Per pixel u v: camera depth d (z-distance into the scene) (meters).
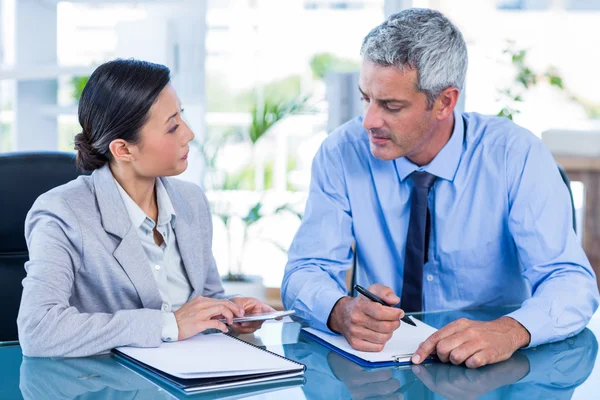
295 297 1.57
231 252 3.69
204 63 3.32
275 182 3.89
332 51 3.69
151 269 1.50
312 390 1.08
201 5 3.29
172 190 1.59
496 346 1.24
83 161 1.50
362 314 1.27
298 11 3.63
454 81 1.53
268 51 3.62
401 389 1.09
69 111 3.33
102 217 1.44
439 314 1.57
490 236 1.72
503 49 3.28
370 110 1.53
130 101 1.41
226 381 1.09
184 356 1.19
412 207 1.71
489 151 1.72
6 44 3.27
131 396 1.04
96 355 1.24
